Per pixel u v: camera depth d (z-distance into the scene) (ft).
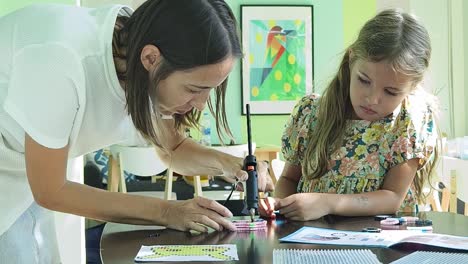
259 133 18.60
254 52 18.53
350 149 5.91
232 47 3.91
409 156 5.63
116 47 4.16
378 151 5.82
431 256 3.63
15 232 4.54
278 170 11.90
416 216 5.17
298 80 18.69
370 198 5.30
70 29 3.97
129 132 4.70
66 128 3.88
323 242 4.08
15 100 3.79
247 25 18.51
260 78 18.56
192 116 5.14
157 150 5.32
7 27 4.06
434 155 5.92
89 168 15.74
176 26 3.78
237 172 4.95
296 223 4.87
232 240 4.21
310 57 18.70
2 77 4.01
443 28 18.67
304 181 6.13
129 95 4.00
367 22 5.63
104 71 4.08
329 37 18.72
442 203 11.33
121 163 13.38
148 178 16.72
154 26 3.83
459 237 4.11
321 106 6.08
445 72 18.66
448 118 18.57
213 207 4.60
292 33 18.65
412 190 5.95
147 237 4.34
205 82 3.87
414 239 4.00
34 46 3.84
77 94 3.85
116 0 17.71
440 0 18.63
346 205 5.16
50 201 4.11
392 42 5.19
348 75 5.93
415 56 5.23
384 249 3.89
